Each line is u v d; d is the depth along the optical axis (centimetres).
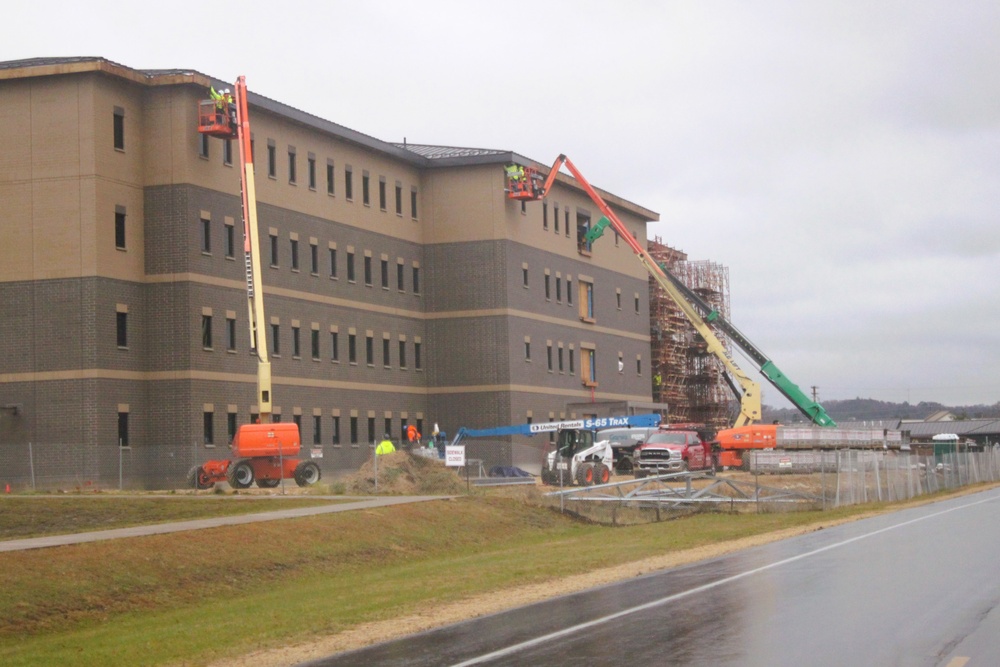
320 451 5197
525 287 7669
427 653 1404
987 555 2319
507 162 7431
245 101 5338
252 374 5894
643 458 6506
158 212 5553
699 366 10931
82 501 3791
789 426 7412
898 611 1574
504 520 3862
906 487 5269
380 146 7038
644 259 8294
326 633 1659
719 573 2175
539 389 7731
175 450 5303
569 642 1433
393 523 3422
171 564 2555
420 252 7519
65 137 5328
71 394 5259
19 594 2161
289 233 6288
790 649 1315
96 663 1559
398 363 7200
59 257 5312
